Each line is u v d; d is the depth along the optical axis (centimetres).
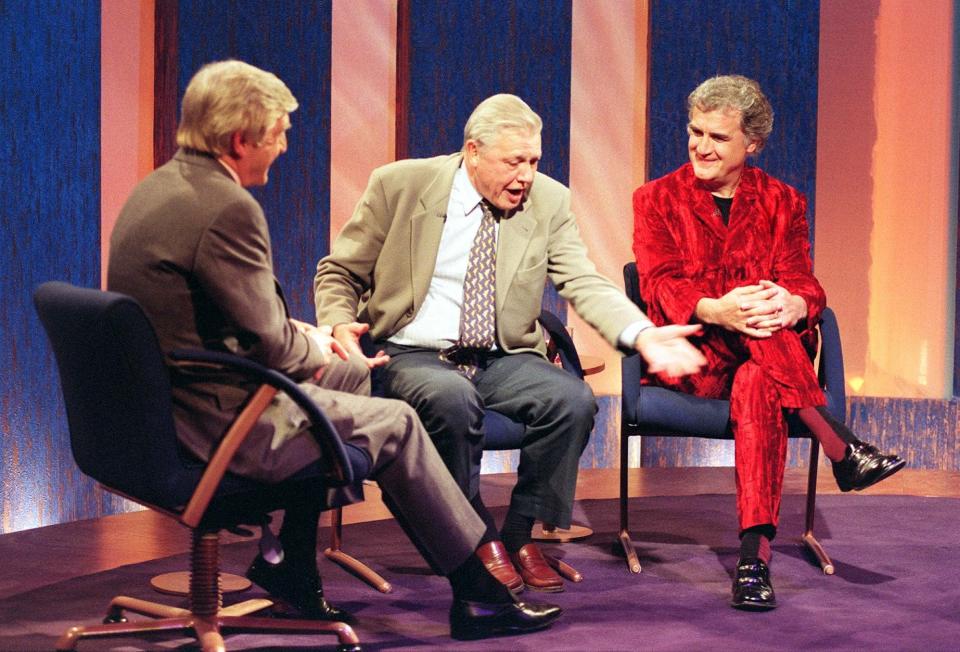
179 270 300
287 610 373
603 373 707
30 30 495
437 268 414
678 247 448
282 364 309
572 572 416
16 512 504
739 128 437
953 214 709
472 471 378
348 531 496
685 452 697
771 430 406
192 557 322
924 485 622
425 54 663
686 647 339
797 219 454
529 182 398
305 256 628
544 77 680
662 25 691
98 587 401
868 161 715
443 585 410
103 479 305
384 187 414
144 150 578
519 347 418
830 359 442
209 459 300
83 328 285
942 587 409
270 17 605
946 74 704
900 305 715
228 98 308
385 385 394
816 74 700
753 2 695
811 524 459
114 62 568
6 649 329
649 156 694
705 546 472
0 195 488
